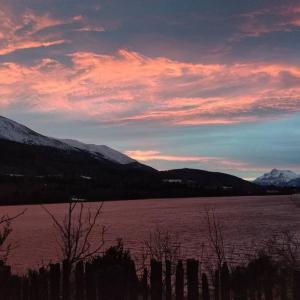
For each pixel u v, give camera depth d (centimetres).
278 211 8075
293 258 690
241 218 6253
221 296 674
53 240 3962
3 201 8206
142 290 691
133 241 3272
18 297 722
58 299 704
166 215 8675
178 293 666
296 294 621
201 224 5416
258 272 669
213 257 1367
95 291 681
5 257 887
